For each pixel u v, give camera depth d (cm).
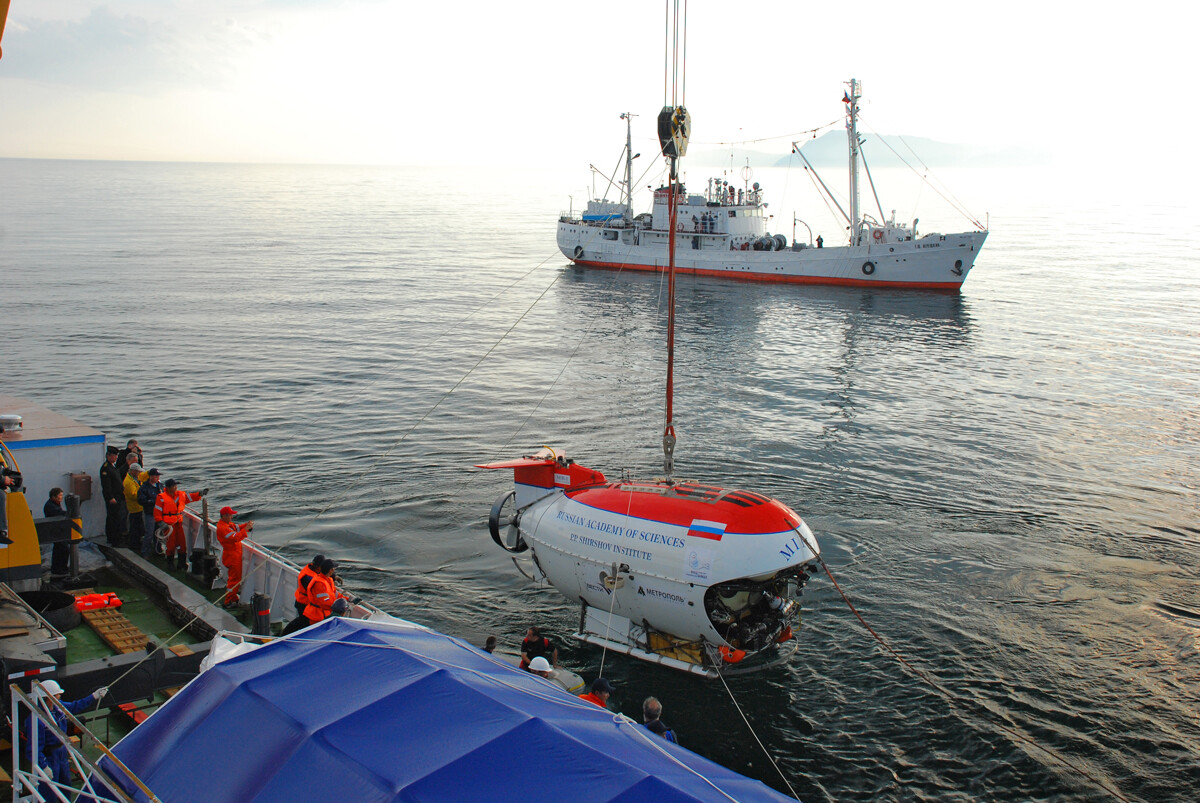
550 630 1852
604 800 658
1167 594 2091
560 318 6644
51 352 5031
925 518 2591
